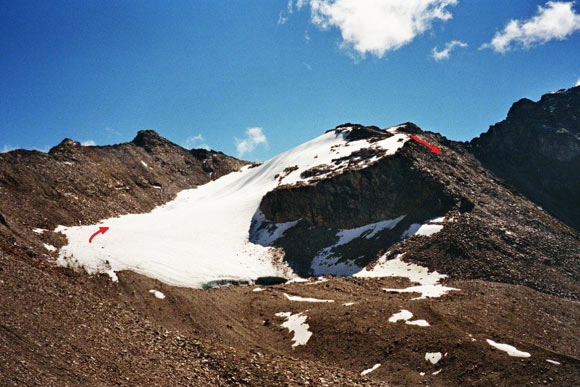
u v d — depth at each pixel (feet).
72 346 98.32
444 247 241.96
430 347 137.18
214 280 245.04
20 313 105.19
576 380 115.14
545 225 283.38
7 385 75.10
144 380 93.45
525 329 151.33
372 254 261.65
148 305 175.42
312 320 169.58
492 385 118.73
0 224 223.10
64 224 288.51
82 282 185.06
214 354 120.67
